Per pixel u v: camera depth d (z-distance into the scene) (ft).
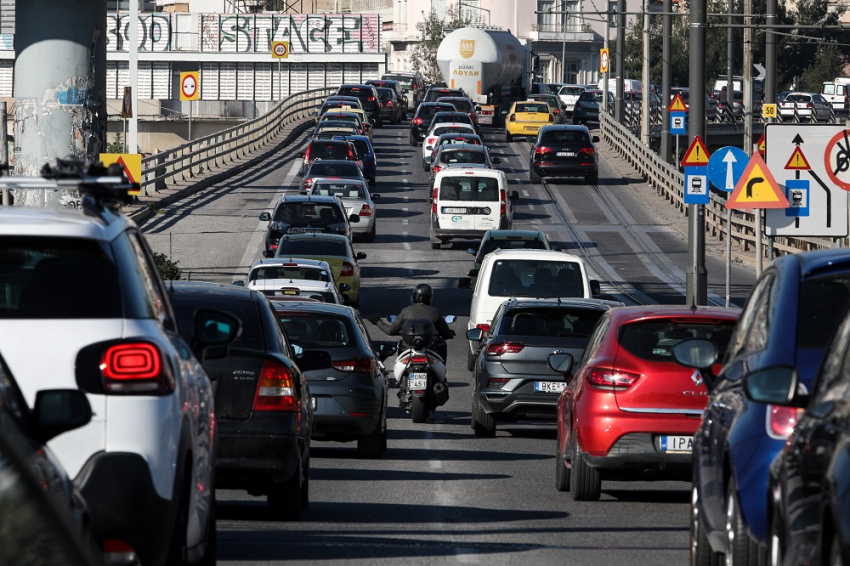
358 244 448.24
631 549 102.06
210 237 428.15
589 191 592.60
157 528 61.46
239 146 649.20
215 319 82.58
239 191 547.49
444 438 181.16
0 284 62.95
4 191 210.38
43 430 59.67
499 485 139.44
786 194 231.71
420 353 196.03
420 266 405.18
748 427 73.36
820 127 230.48
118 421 60.59
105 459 60.08
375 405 153.48
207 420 76.02
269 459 107.86
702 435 86.43
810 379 71.10
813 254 79.92
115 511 59.88
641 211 539.29
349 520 115.24
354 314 162.30
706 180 279.08
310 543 102.27
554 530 111.45
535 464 157.48
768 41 499.10
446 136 631.15
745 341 82.48
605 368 123.24
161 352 62.34
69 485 51.08
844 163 224.53
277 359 109.81
